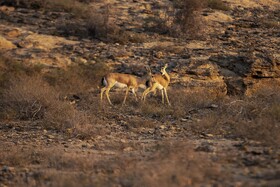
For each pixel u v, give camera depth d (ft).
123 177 76.95
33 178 86.17
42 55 234.17
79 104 175.83
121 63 225.15
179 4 317.42
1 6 312.29
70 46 248.32
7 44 244.83
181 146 91.50
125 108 170.30
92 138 124.88
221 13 316.19
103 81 185.06
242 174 73.56
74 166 92.02
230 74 197.67
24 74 204.85
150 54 236.22
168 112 157.17
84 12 302.45
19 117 159.74
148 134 128.57
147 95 193.98
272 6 346.54
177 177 70.18
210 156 88.53
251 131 111.24
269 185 64.59
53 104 160.97
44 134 134.41
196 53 234.79
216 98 179.32
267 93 171.12
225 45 254.47
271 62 193.77
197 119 144.66
